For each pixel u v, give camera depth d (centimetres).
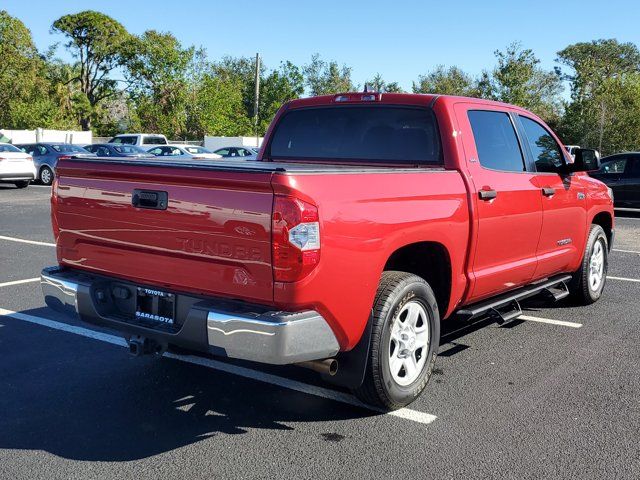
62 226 427
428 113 475
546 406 425
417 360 423
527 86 3850
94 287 399
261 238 330
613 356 530
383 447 366
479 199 461
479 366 504
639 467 345
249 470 339
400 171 398
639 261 999
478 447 366
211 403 427
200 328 346
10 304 666
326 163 521
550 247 584
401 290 391
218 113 5038
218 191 344
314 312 341
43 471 336
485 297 506
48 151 2436
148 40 5994
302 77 5484
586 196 645
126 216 384
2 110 5641
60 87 6028
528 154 555
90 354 520
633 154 1692
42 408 416
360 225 357
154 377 473
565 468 343
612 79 4097
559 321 638
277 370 491
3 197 1909
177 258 365
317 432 385
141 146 2481
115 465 343
